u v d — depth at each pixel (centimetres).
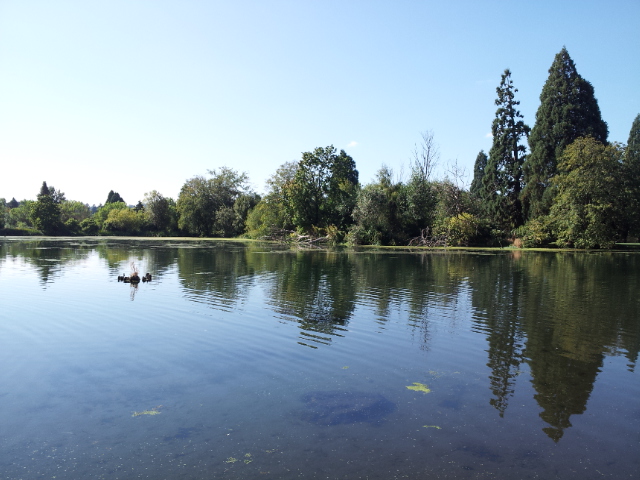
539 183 5309
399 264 2975
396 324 1245
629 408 719
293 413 686
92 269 2511
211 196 9012
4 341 1062
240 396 748
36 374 851
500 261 3256
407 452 576
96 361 923
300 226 6094
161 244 5453
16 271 2402
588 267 2798
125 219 9050
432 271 2531
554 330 1195
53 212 8600
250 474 525
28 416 676
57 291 1750
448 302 1569
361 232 5591
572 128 5094
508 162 5906
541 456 572
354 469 536
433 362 933
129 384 800
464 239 5272
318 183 6156
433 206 5644
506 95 5884
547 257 3669
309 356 962
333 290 1802
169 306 1462
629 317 1340
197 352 984
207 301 1552
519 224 5803
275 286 1903
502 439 614
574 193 4547
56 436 616
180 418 669
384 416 678
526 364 925
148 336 1106
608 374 871
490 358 961
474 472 533
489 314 1377
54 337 1095
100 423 653
